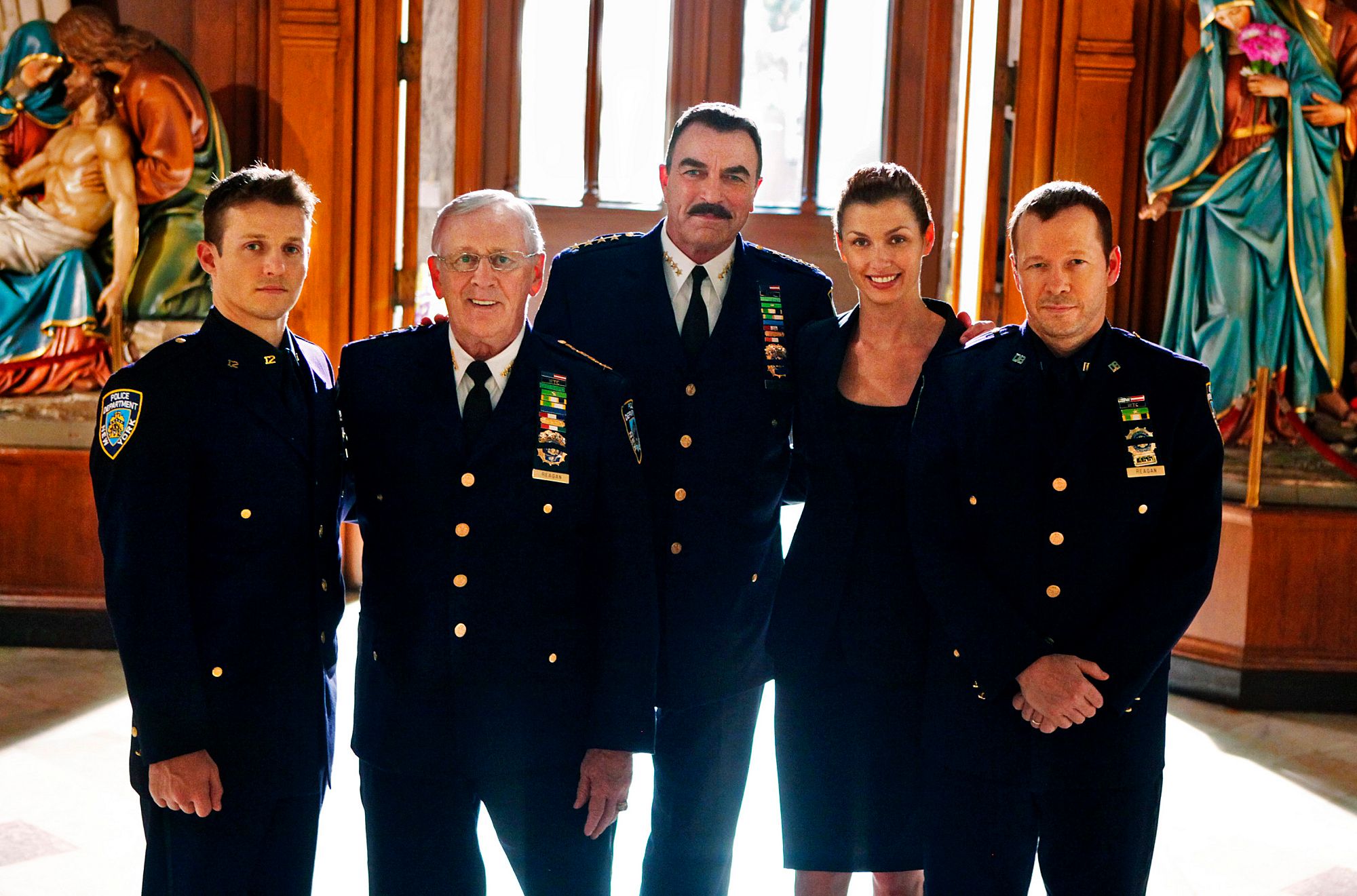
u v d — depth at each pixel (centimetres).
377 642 201
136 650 184
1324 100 407
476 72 550
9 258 433
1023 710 197
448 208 201
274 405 196
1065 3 443
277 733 194
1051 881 201
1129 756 196
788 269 253
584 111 575
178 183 432
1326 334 417
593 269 248
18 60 422
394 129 473
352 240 475
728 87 573
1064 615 200
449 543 197
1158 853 314
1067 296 198
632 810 338
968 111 489
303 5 455
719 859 245
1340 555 418
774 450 242
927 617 225
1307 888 298
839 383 229
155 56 427
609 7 570
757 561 242
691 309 242
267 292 194
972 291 484
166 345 195
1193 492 199
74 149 427
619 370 240
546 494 200
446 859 198
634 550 204
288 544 196
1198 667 429
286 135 462
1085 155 447
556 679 200
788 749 234
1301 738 398
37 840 302
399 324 488
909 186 222
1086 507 200
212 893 190
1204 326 421
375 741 199
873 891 265
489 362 202
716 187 233
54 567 445
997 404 205
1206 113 411
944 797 205
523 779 198
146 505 186
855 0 570
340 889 289
